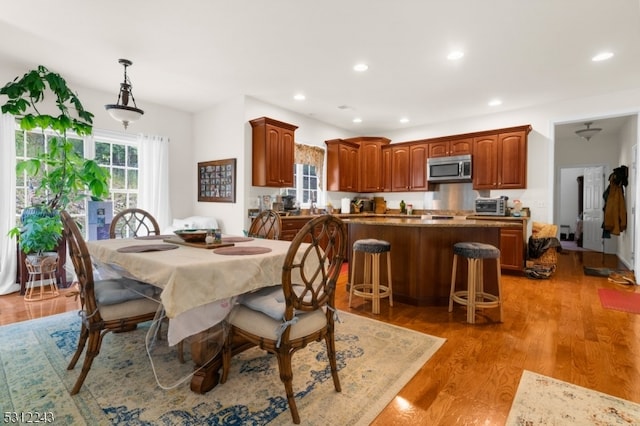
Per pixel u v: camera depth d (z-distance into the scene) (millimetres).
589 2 2324
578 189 8422
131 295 1851
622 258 5746
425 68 3494
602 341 2389
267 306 1614
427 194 6012
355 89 4168
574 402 1657
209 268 1556
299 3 2361
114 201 4477
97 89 4172
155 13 2494
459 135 5340
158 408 1580
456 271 3283
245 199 4527
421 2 2340
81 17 2545
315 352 2201
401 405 1637
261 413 1553
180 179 5113
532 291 3760
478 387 1795
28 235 3186
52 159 3514
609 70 3533
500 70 3543
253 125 4543
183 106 4918
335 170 5906
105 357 2088
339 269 1760
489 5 2371
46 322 2672
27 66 3469
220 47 3045
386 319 2854
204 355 1718
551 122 4719
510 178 4871
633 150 4910
